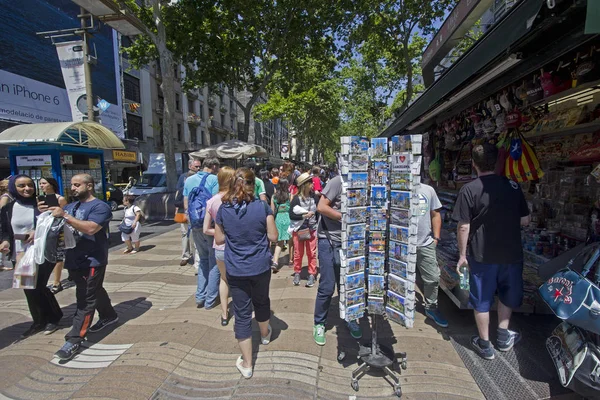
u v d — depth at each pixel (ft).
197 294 13.34
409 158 7.47
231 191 8.75
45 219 10.46
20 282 10.15
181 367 9.09
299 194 15.28
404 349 9.86
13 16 52.16
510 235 8.77
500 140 13.17
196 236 13.11
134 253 22.09
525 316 11.48
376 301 8.41
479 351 9.41
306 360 9.35
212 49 50.06
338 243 9.44
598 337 6.77
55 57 59.57
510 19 7.36
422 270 11.30
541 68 10.11
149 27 44.57
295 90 73.87
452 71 10.78
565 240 11.78
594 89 9.81
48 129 20.08
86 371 9.00
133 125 84.69
